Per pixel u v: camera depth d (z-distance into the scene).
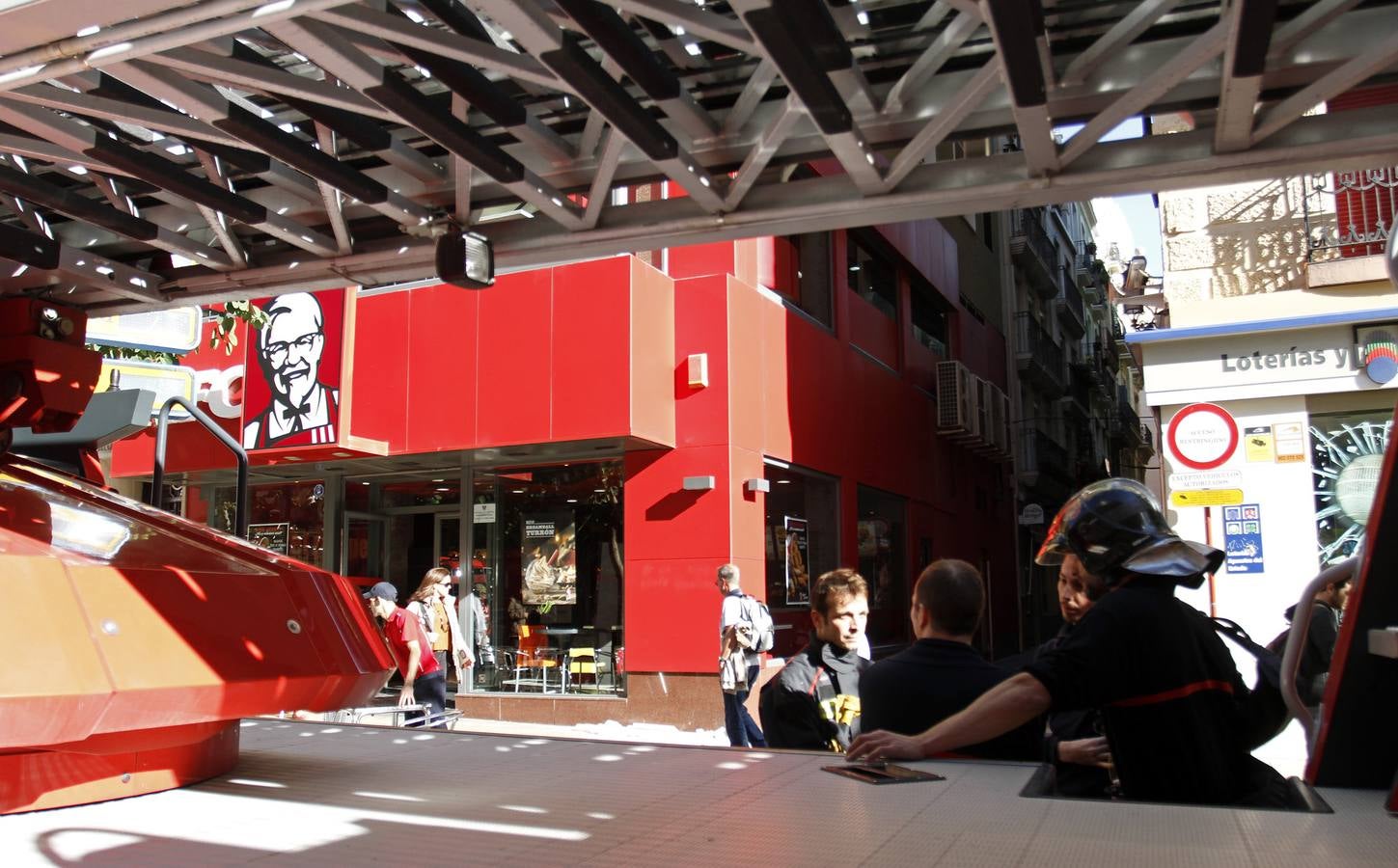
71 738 1.61
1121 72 3.45
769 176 4.00
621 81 3.66
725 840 1.39
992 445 23.30
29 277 3.97
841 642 4.08
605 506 13.88
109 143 3.27
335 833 1.47
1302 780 1.83
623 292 12.74
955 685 2.90
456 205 4.02
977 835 1.40
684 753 2.31
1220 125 3.46
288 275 4.23
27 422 3.37
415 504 15.33
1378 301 10.30
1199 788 2.22
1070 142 3.57
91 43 2.52
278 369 13.98
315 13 2.64
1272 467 10.59
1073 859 1.26
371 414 14.06
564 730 12.75
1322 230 10.72
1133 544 2.35
